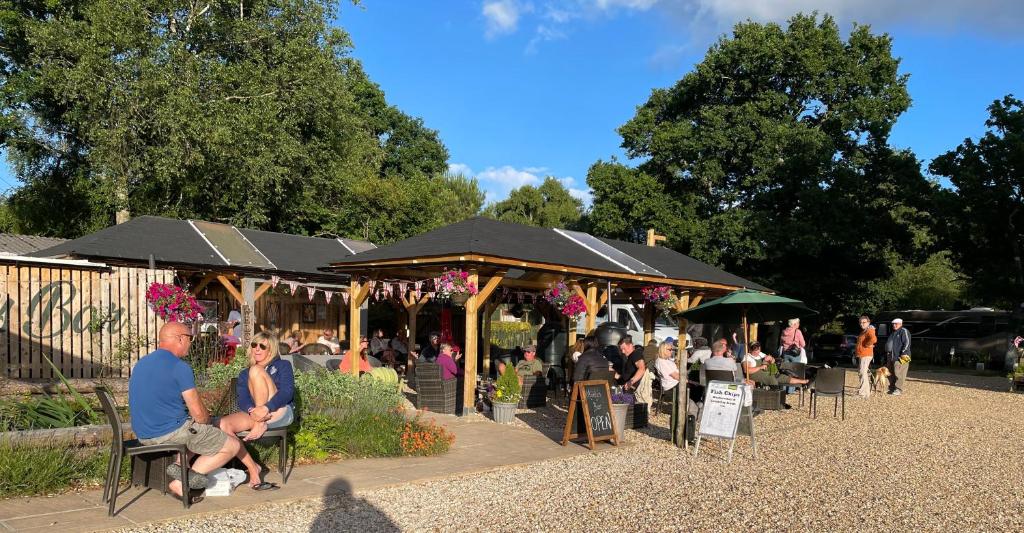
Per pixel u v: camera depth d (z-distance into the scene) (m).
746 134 28.31
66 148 26.02
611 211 29.66
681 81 32.03
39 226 26.56
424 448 8.06
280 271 15.99
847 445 9.58
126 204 23.00
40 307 9.75
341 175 28.02
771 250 26.81
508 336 28.00
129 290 10.50
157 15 23.86
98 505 5.55
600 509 6.11
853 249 28.25
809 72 28.50
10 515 5.23
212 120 21.67
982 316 28.86
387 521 5.55
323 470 7.12
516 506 6.11
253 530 5.18
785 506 6.41
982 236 26.61
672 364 10.98
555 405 12.48
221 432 5.83
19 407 6.86
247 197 25.00
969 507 6.62
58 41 21.08
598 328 14.84
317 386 8.62
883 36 29.42
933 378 21.94
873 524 5.96
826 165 27.11
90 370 10.09
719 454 8.75
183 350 5.84
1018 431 11.42
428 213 31.69
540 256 11.87
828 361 29.44
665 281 14.50
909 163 28.22
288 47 24.44
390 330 24.19
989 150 25.50
